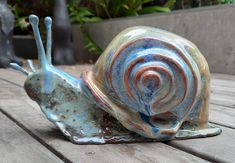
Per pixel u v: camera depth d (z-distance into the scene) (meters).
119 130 0.56
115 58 0.55
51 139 0.57
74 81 0.58
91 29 2.72
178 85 0.55
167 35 0.58
